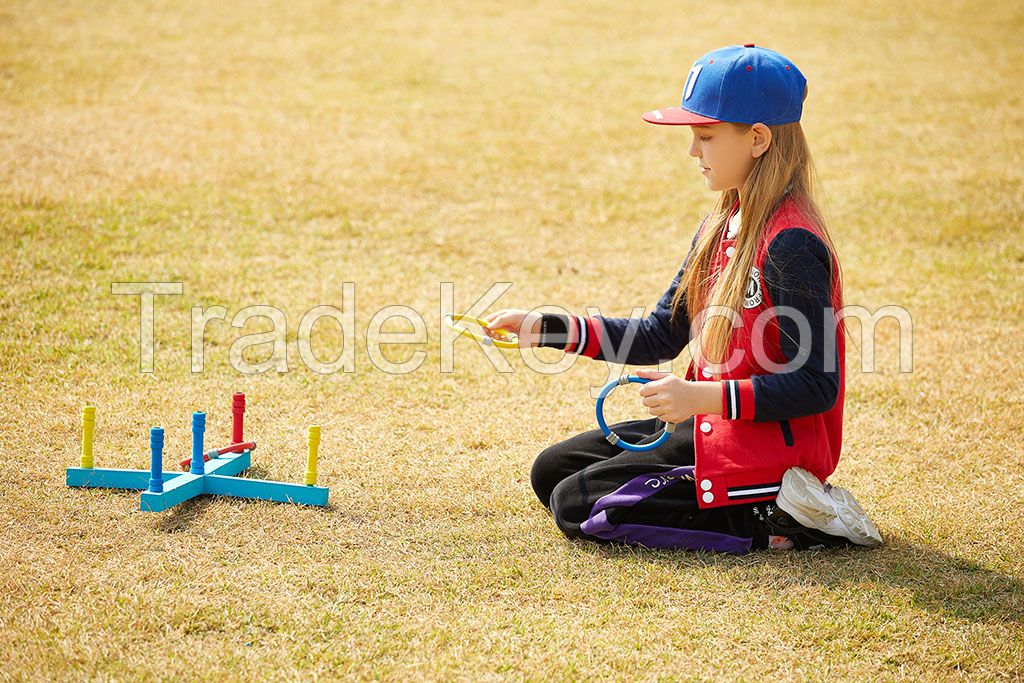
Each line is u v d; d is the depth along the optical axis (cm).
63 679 1023
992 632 1163
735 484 1287
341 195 2917
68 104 3553
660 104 4034
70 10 4900
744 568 1284
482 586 1238
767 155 1263
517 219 2842
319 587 1218
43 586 1182
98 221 2588
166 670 1045
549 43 4919
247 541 1320
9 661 1047
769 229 1258
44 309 2100
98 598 1163
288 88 3991
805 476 1291
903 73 4553
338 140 3412
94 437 1591
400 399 1825
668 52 4816
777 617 1183
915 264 2608
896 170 3344
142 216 2653
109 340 1984
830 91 4262
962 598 1230
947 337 2167
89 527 1330
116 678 1029
